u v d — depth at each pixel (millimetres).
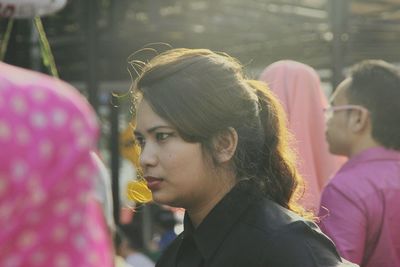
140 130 2162
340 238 2971
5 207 1006
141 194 2475
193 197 2170
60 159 1035
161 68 2141
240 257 2105
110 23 8359
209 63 2162
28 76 1068
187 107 2109
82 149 1046
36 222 1030
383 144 3184
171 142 2125
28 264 1032
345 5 7840
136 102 2205
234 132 2166
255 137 2213
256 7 8672
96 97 7812
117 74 9242
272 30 8891
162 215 8203
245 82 2219
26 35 5531
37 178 1018
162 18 8594
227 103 2148
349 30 8141
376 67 3234
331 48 8234
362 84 3227
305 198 3336
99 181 2197
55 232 1043
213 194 2182
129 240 7402
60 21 8078
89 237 1085
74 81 9211
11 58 5527
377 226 3031
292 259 2041
